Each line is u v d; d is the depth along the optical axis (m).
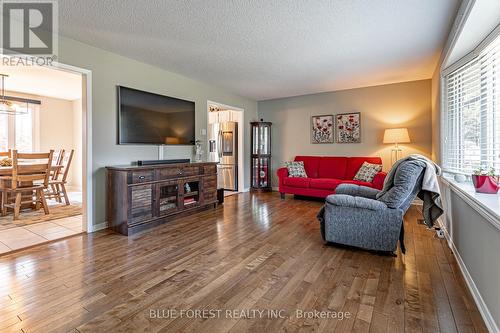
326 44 3.15
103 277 2.06
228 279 2.04
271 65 3.94
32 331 1.44
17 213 3.73
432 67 4.02
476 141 2.53
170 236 3.04
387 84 5.01
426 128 4.68
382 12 2.42
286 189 5.30
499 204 1.54
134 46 3.22
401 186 2.44
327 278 2.06
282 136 6.33
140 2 2.26
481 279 1.65
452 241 2.59
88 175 3.18
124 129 3.52
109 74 3.38
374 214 2.51
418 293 1.83
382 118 5.08
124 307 1.67
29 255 2.48
